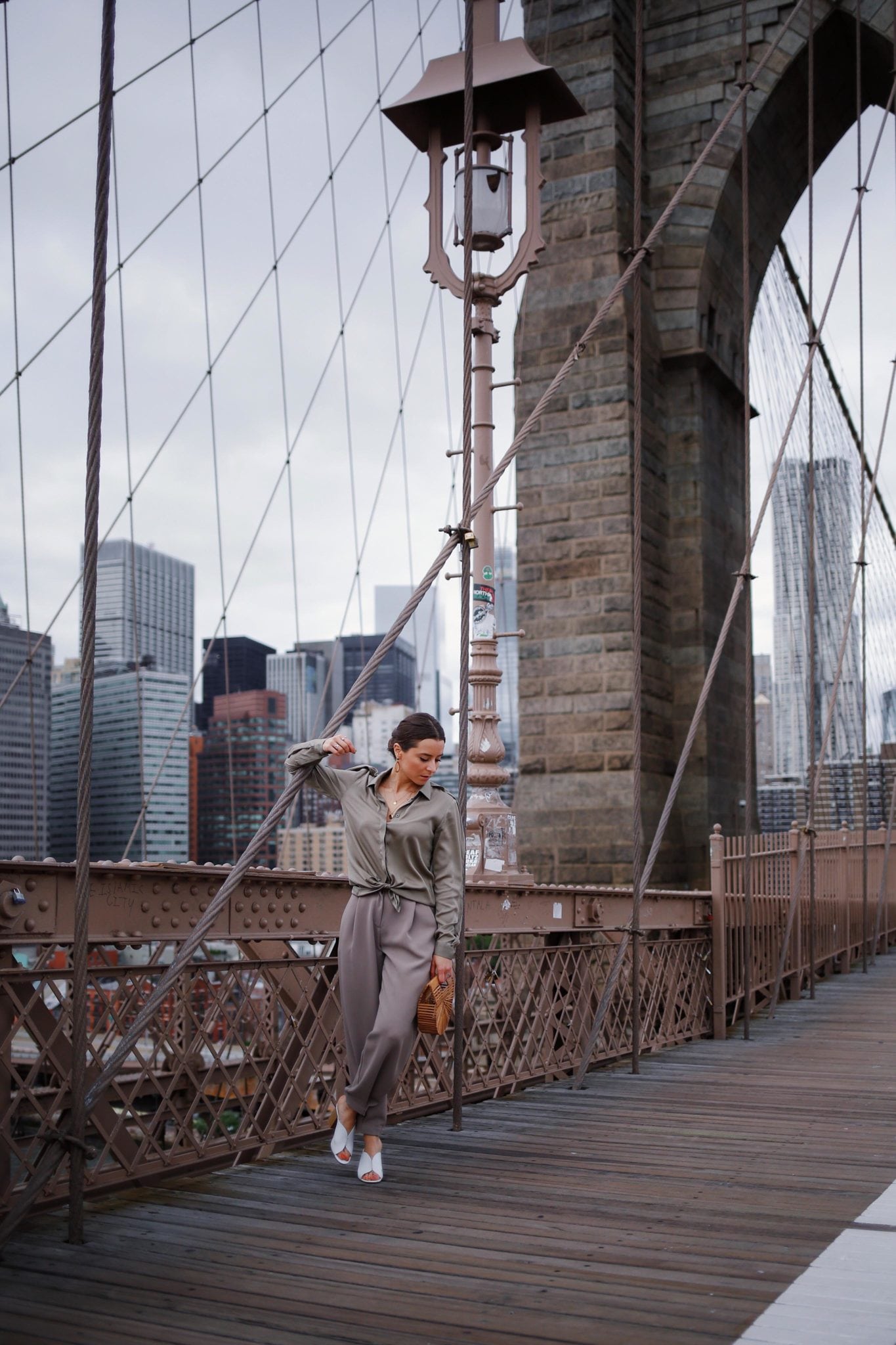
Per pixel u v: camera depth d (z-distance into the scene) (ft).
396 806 12.34
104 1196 11.57
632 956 20.84
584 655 49.21
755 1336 8.16
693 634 52.24
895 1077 19.90
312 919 14.21
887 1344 8.02
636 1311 8.66
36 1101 10.49
